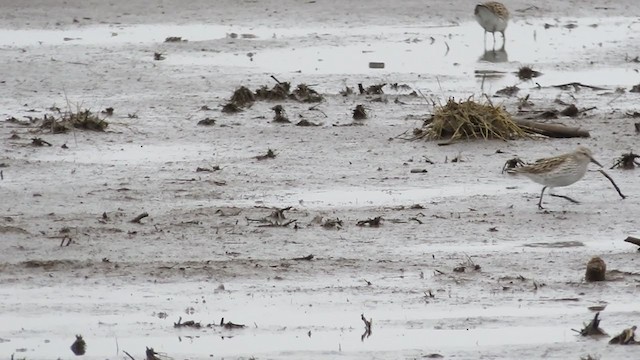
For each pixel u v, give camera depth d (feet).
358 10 365.20
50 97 268.82
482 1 377.91
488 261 158.10
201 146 226.17
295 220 176.65
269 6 368.48
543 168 183.73
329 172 207.62
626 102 264.11
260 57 312.09
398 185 199.31
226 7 367.45
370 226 174.50
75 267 155.02
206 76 289.94
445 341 128.36
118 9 364.79
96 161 214.69
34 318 136.46
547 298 142.51
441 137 228.22
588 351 124.16
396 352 124.98
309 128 239.09
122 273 152.97
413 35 341.21
